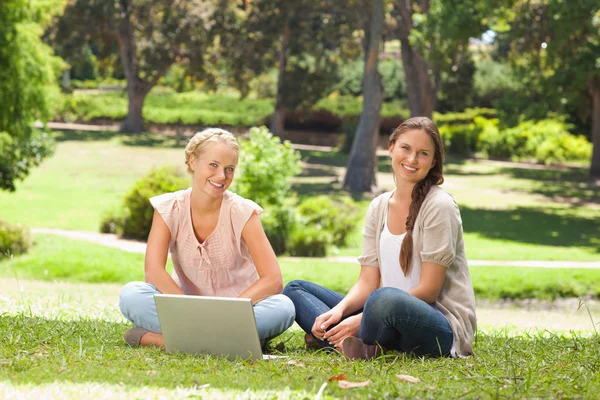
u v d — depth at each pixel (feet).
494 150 126.72
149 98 156.87
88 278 43.27
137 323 13.20
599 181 102.73
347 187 91.04
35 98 50.44
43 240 53.01
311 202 61.93
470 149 128.26
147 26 131.54
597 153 105.81
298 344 14.61
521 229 71.10
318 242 55.26
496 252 57.31
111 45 137.90
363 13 91.91
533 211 81.51
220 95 166.09
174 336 12.32
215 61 128.47
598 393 9.34
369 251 14.21
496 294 41.24
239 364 11.16
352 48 124.16
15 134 50.85
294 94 125.18
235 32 123.24
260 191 55.16
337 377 9.92
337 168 110.93
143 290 13.20
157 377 9.55
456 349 13.01
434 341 12.75
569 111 128.16
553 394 9.20
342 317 13.98
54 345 11.99
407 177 13.43
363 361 11.76
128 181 94.89
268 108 152.66
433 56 73.92
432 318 12.66
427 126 13.42
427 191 13.46
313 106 135.85
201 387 9.00
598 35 70.38
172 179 60.34
